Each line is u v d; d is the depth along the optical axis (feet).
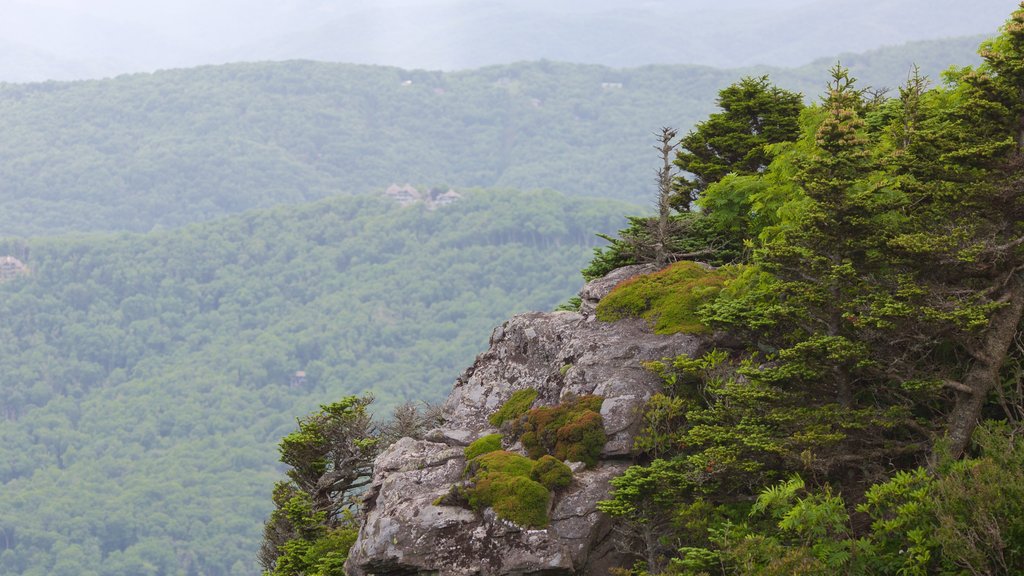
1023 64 75.51
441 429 104.42
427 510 88.99
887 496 73.72
